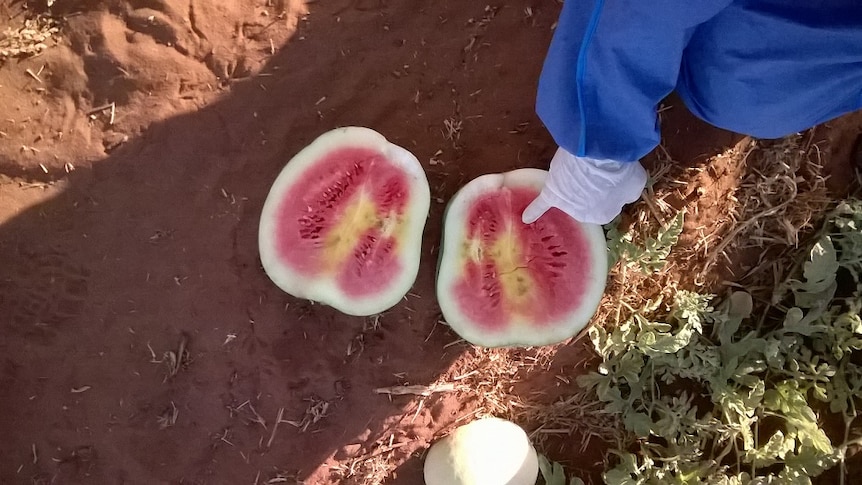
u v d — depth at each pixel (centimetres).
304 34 98
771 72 68
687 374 105
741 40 66
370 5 98
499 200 94
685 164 102
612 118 68
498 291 96
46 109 96
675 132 101
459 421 106
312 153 90
